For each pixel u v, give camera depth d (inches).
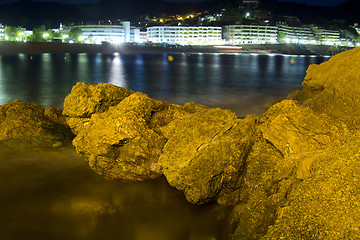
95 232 271.4
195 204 294.8
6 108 509.7
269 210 242.2
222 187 300.7
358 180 205.9
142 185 340.5
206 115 329.7
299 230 201.6
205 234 267.3
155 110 384.8
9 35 7209.6
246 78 2012.8
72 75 2250.2
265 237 211.6
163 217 289.6
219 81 1825.8
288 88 1456.7
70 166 396.8
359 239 180.4
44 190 337.7
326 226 193.9
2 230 270.7
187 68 3019.2
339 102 384.5
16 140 462.3
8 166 393.1
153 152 335.9
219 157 294.8
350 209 193.9
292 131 288.8
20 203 312.8
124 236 266.5
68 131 498.9
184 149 302.8
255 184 283.7
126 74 2351.1
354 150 226.7
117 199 318.0
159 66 3297.2
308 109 326.0
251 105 981.2
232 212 280.4
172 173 297.7
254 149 309.7
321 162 238.2
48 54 6259.8
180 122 343.6
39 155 430.3
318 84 539.2
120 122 339.3
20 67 2930.6
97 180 358.0
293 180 251.0
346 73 402.6
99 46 7539.4
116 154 342.3
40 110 532.7
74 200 316.5
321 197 209.3
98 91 430.9
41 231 271.1
